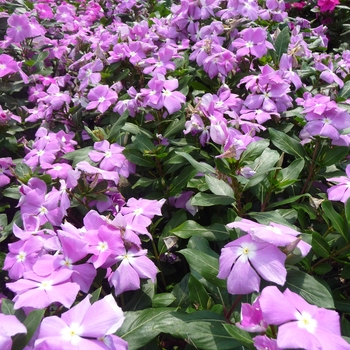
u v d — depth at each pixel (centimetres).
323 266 29
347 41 85
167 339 31
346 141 34
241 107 43
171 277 38
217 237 30
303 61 53
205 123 38
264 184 34
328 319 18
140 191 42
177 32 55
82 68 51
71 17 77
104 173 34
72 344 18
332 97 41
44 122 50
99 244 25
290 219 32
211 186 30
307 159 36
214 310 25
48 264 24
